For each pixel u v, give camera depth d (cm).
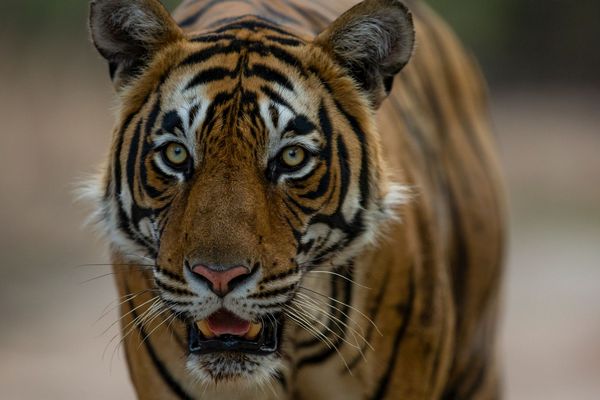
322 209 784
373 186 809
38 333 2044
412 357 876
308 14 915
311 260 795
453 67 1091
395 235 848
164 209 776
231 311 761
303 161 775
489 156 1098
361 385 868
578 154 4197
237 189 754
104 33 820
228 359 783
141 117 797
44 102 3678
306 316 826
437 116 1023
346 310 842
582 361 1991
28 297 2252
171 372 852
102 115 3684
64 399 1727
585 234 2972
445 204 989
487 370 1107
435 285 895
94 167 889
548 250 2808
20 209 2845
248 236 748
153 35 809
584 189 3597
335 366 861
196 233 748
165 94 789
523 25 4853
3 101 3641
